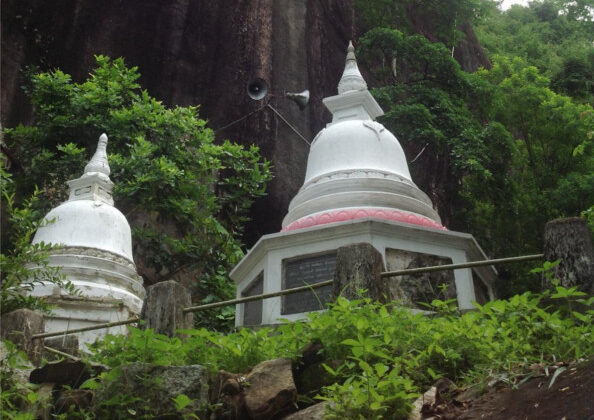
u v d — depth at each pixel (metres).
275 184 20.14
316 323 5.58
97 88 15.94
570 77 26.47
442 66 20.61
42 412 5.55
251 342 5.73
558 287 4.94
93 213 11.23
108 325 6.89
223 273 15.44
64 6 20.08
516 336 5.25
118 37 20.78
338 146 11.35
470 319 5.38
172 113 16.27
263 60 21.86
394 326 5.36
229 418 5.14
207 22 21.91
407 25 24.44
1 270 7.45
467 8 24.73
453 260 9.56
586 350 4.73
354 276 6.24
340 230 9.42
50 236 10.90
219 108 21.08
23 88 17.72
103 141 12.65
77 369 5.88
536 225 19.64
